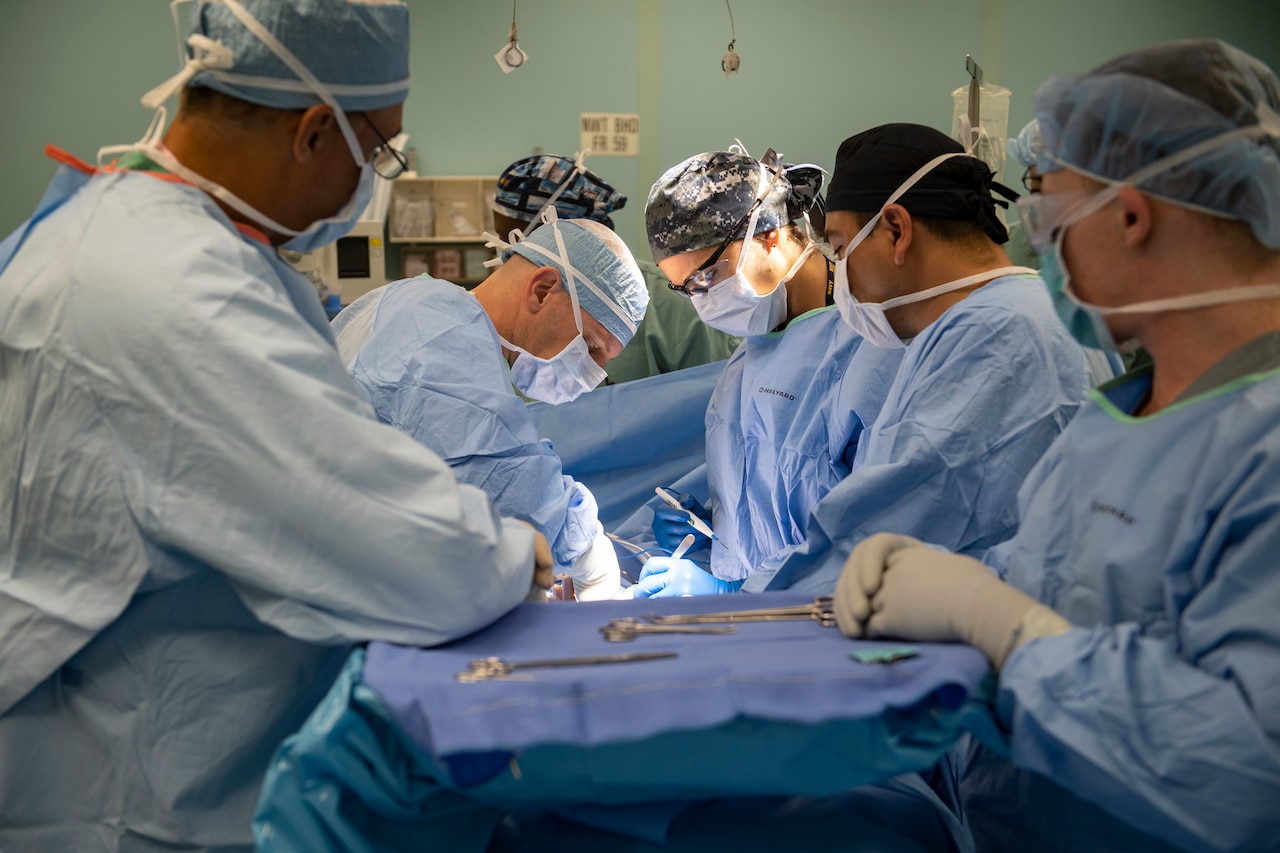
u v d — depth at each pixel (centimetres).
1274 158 92
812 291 218
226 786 113
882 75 553
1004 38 555
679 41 540
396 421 165
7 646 106
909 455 147
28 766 110
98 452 102
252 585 103
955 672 91
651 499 261
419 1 521
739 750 94
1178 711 86
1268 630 85
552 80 535
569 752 93
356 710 91
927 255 162
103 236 105
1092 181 102
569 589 205
